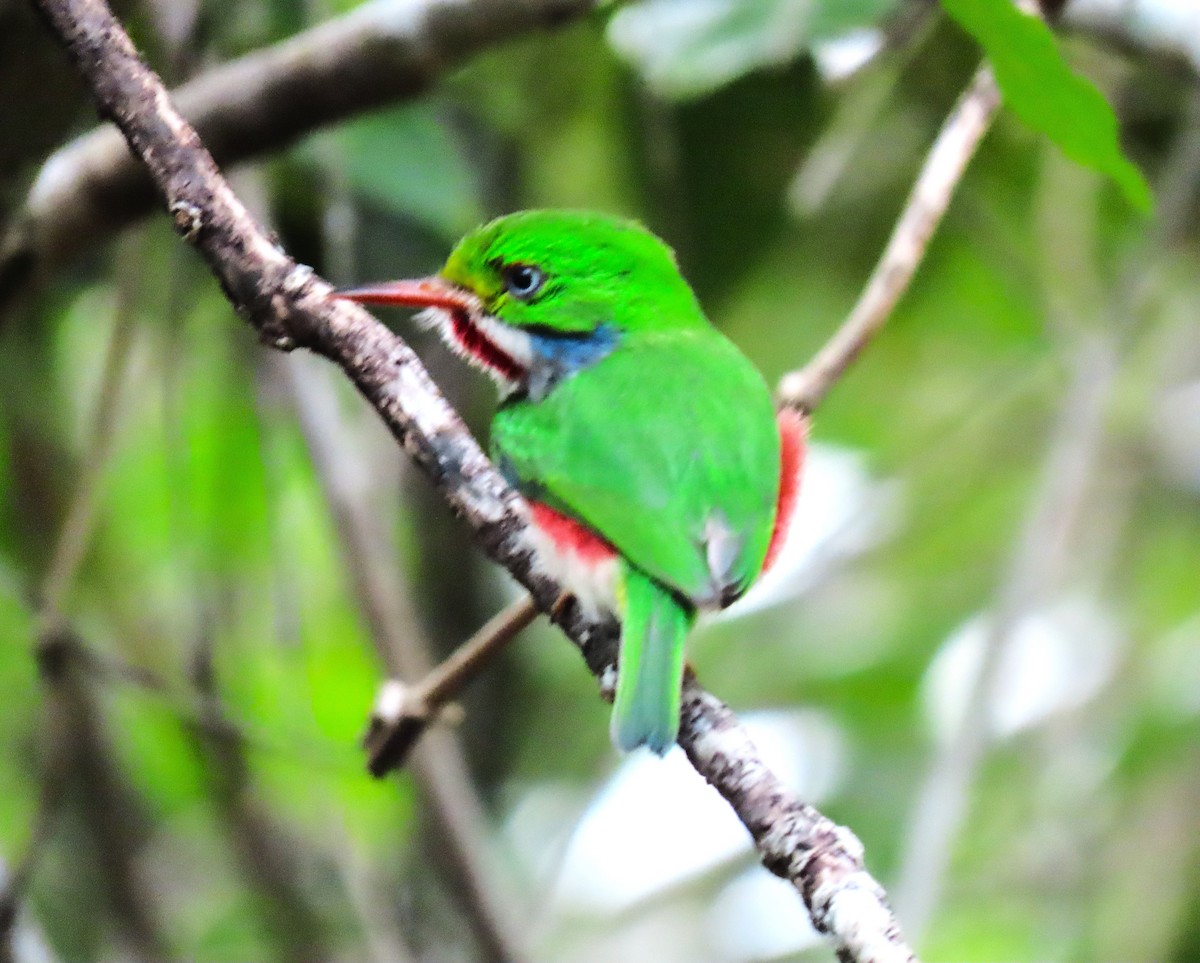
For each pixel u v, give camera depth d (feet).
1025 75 20.93
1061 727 42.47
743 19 32.50
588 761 42.09
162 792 40.57
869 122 34.86
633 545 22.22
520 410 25.21
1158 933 40.32
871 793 42.88
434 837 33.78
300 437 37.58
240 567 38.63
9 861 37.24
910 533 45.88
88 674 36.86
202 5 33.14
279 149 27.48
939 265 40.45
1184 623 45.47
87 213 26.99
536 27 27.22
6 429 38.22
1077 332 36.68
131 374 38.73
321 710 40.42
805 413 25.88
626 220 26.96
